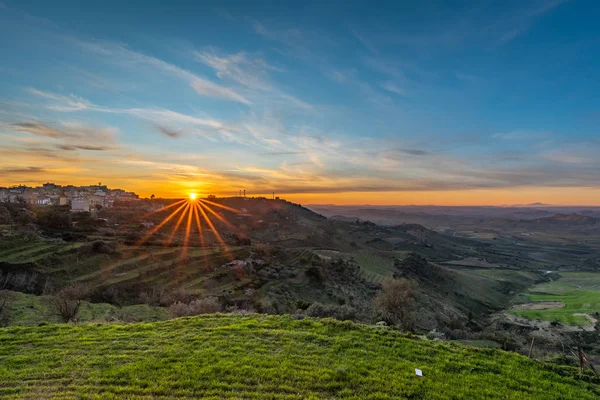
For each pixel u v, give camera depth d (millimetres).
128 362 14078
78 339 16594
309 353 15367
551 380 14922
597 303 129375
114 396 11539
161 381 12523
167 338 16812
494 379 14250
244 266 99125
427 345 17531
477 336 55000
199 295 69812
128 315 43500
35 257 71375
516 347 40812
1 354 14875
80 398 11406
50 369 13406
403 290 57125
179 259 95375
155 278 79688
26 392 11758
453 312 98500
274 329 18266
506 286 174250
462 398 12469
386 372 13961
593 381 15531
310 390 12336
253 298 76000
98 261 80438
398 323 51031
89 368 13516
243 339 16688
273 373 13273
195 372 13180
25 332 17703
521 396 13016
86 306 44312
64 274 70438
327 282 104562
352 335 17891
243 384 12500
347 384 12828
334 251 163250
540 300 144500
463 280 159000
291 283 94312
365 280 120938
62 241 89188
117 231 120500
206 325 18859
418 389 12781
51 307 40125
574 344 65750
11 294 44125
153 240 114500
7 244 77125
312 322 19453
